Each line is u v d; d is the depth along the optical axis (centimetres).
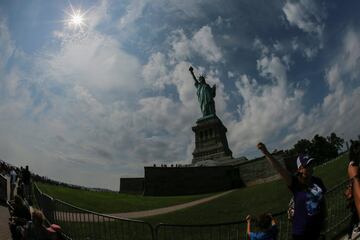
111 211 3853
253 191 4816
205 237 1841
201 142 10656
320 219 766
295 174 796
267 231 1009
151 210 4112
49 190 4803
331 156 12612
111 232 1670
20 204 1451
